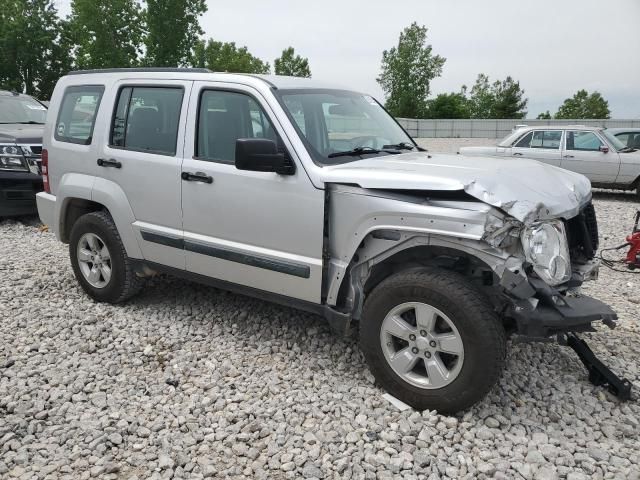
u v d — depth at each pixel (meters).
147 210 4.70
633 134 13.61
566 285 3.60
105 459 3.07
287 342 4.48
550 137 13.09
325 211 3.69
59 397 3.69
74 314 5.00
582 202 3.82
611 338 4.61
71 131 5.29
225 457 3.11
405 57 47.31
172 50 29.20
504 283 3.12
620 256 7.33
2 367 4.07
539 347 4.38
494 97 58.28
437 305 3.29
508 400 3.63
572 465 3.05
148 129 4.70
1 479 2.92
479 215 3.13
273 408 3.52
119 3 28.98
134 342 4.46
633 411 3.57
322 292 3.85
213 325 4.81
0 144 8.40
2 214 8.56
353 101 4.74
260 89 4.09
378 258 3.64
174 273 4.75
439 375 3.37
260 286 4.18
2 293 5.52
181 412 3.52
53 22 35.34
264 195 3.96
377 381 3.73
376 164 3.78
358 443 3.20
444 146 28.55
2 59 34.69
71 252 5.34
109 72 5.09
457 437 3.23
